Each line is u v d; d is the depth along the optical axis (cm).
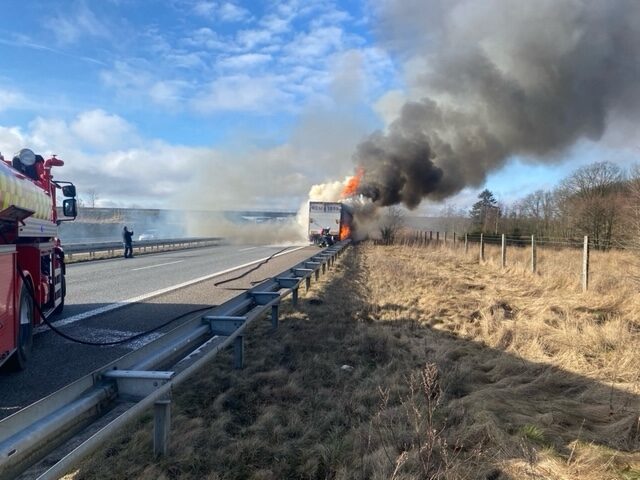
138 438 405
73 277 1600
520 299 1237
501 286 1502
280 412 480
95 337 740
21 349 570
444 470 356
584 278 1295
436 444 386
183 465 373
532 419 455
